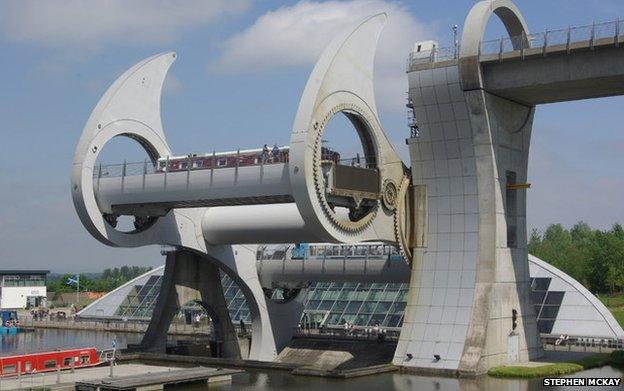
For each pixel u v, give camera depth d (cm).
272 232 5616
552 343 6028
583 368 4956
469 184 4969
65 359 4781
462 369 4712
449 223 5047
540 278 6756
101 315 9594
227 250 6134
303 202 4475
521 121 5244
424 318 5016
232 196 4919
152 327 5888
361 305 7519
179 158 5184
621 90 4844
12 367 4512
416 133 5228
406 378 4672
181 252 6019
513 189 5153
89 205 5256
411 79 5003
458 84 4859
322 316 7562
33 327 9250
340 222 4691
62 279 18800
